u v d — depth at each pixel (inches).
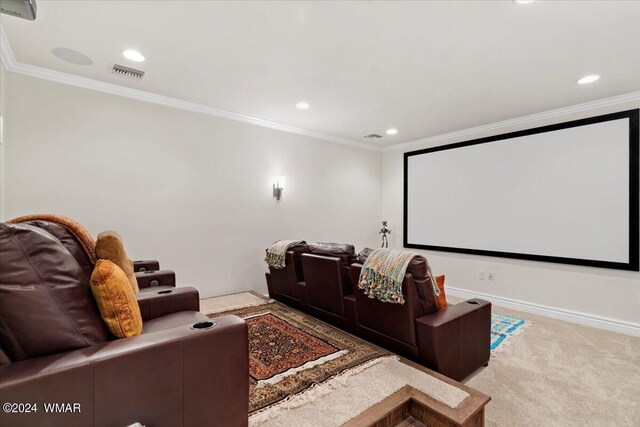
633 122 128.3
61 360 38.9
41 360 38.8
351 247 112.8
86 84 119.6
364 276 90.3
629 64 103.8
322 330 110.0
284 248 135.1
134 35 90.1
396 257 86.7
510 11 77.5
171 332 48.7
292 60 104.1
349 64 106.4
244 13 79.7
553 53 97.4
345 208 213.3
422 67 107.9
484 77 115.0
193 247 146.6
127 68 110.7
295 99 139.2
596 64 104.2
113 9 78.2
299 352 92.8
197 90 130.1
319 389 73.5
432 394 71.2
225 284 157.3
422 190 208.5
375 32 87.3
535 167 155.9
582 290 140.9
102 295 48.7
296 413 65.4
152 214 135.0
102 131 123.3
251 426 61.3
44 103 111.9
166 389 45.2
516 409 76.9
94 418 39.5
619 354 107.5
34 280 41.3
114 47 96.8
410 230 215.6
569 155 145.2
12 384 34.6
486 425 71.2
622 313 130.4
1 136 96.2
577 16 79.0
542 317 148.1
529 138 158.1
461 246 185.9
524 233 159.5
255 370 82.4
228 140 158.4
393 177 229.5
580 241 141.5
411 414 70.7
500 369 96.6
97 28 86.5
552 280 149.9
